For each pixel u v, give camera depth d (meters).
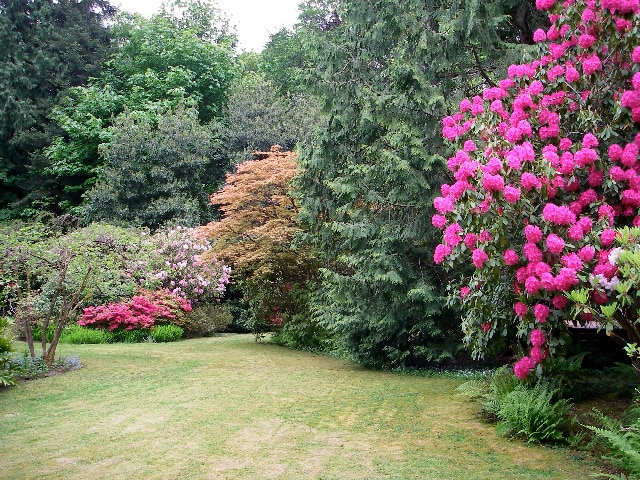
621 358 7.10
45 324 8.70
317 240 10.77
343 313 9.75
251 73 26.33
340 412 5.90
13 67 22.56
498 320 5.36
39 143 22.64
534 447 4.60
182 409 6.04
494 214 4.43
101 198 18.52
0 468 4.18
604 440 4.43
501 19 7.96
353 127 10.15
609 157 4.61
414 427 5.28
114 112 23.00
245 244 12.27
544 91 5.16
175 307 14.68
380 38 9.57
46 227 11.09
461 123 6.15
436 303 8.23
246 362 9.70
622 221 4.66
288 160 12.51
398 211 8.95
